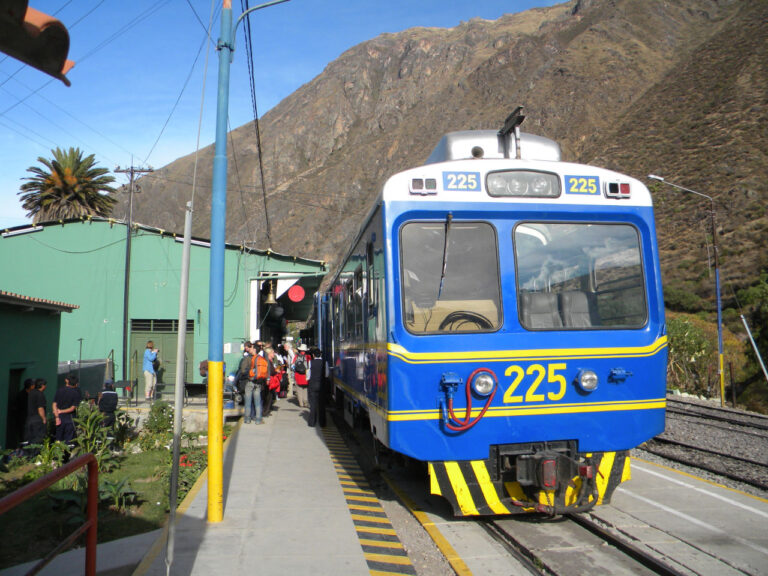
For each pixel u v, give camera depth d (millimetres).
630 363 5969
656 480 8289
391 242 5801
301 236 156125
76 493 6465
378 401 6375
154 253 20219
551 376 5805
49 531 6133
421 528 6242
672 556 5203
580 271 6078
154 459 9969
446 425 5609
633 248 6238
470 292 5852
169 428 12406
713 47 93062
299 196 180750
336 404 13672
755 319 29969
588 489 5832
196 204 138000
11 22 2355
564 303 5977
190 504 6973
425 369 5648
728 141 63781
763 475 9195
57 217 38500
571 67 153500
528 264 5984
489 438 5668
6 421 11555
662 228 57031
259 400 13734
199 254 20234
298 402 18094
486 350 5734
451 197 5918
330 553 5348
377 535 5965
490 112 170875
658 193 62469
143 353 20000
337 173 187375
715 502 7059
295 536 5805
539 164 6113
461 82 198375
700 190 58688
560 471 5574
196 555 5254
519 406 5730
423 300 5781
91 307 20203
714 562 5078
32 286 20234
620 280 6160
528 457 5672
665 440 12414
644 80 141625
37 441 10578
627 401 5934
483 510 5680
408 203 5867
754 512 6613
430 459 5594
